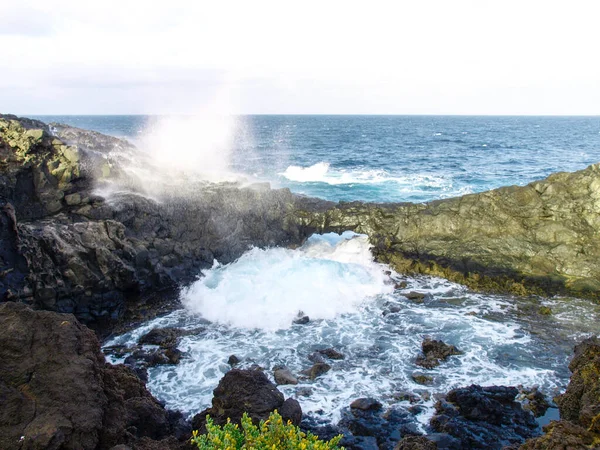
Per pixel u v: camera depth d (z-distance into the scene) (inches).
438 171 1937.7
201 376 551.5
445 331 653.9
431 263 866.1
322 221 961.5
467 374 547.8
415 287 807.7
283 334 652.1
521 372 550.9
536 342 620.7
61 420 292.7
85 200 707.4
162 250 766.5
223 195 881.5
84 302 634.2
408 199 1342.3
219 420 417.7
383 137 4156.0
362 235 944.3
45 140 716.0
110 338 644.1
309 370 554.9
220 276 799.1
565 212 844.0
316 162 2186.3
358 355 594.9
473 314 703.7
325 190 1457.9
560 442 317.1
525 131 5526.6
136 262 703.1
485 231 871.1
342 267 839.1
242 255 882.8
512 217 866.8
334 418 471.2
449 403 487.5
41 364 323.9
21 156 681.0
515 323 674.8
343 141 3607.3
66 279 620.4
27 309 352.8
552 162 2284.7
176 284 759.7
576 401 414.6
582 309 718.5
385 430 450.3
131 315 700.7
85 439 299.7
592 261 791.7
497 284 802.2
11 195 649.0
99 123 5866.1
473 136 4402.1
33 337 336.2
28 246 592.7
